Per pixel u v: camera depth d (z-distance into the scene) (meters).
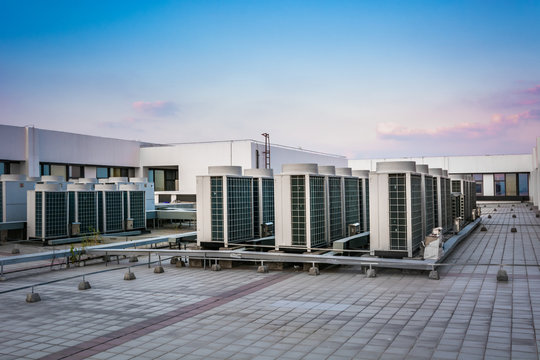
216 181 21.88
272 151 59.03
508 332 10.52
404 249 18.70
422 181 21.61
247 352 9.73
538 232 32.38
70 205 33.47
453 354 9.27
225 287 16.14
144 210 39.94
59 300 14.74
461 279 16.50
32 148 47.16
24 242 32.00
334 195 23.91
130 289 16.16
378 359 9.14
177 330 11.34
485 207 66.81
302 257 18.39
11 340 10.92
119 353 9.91
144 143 62.62
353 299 13.97
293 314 12.48
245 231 23.33
